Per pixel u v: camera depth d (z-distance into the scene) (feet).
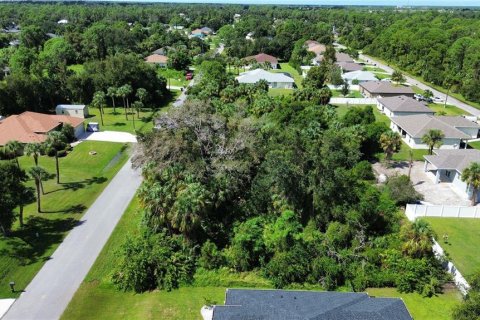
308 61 481.46
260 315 97.91
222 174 158.81
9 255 131.85
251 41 554.46
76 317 109.60
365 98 334.85
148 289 122.72
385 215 150.92
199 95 280.10
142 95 295.89
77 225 151.02
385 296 120.67
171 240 134.51
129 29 640.99
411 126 239.71
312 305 102.42
